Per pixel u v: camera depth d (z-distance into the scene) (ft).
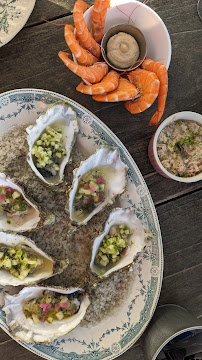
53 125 1.61
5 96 1.53
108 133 1.60
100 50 1.56
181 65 1.70
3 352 1.62
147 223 1.61
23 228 1.57
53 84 1.65
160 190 1.69
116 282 1.62
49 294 1.58
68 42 1.44
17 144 1.58
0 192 1.57
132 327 1.60
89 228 1.64
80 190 1.58
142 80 1.53
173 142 1.61
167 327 1.47
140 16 1.53
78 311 1.58
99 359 1.58
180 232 1.70
